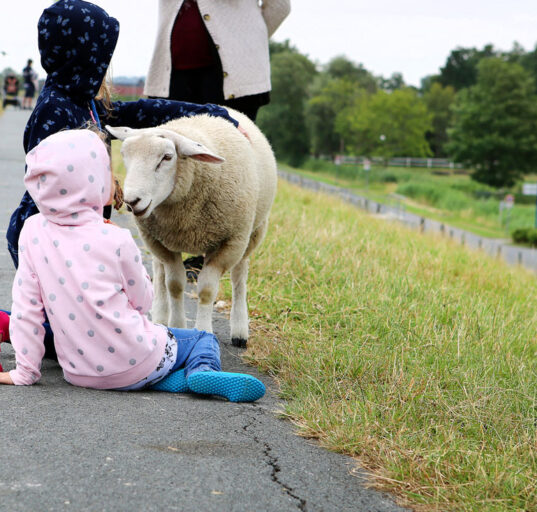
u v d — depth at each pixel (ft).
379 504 7.59
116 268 9.39
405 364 13.19
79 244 9.34
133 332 9.52
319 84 341.00
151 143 11.49
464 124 273.33
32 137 10.71
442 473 8.62
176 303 13.58
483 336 16.49
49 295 9.40
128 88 91.40
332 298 18.04
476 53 515.50
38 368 9.68
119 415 8.80
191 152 11.82
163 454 7.77
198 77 17.93
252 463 8.00
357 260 22.76
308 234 26.04
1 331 10.30
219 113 14.15
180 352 10.53
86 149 9.35
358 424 9.57
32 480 6.76
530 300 27.58
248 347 14.21
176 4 17.11
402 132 303.27
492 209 187.73
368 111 305.94
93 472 7.07
